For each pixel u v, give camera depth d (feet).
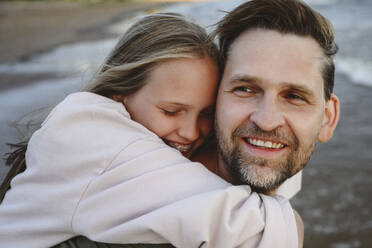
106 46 45.57
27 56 43.47
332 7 80.33
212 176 4.54
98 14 87.35
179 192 4.28
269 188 4.66
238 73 4.69
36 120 6.39
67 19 80.89
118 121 4.83
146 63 5.35
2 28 69.10
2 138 17.40
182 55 5.14
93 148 4.52
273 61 4.56
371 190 14.74
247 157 4.65
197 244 3.92
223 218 3.97
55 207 4.40
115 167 4.41
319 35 4.75
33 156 4.74
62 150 4.54
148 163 4.48
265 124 4.48
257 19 4.81
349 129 20.62
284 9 4.67
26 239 4.51
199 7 54.13
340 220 12.99
